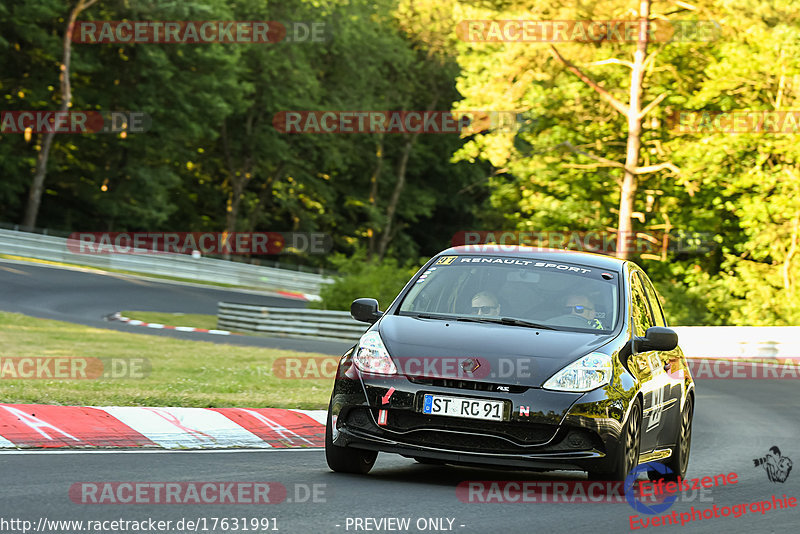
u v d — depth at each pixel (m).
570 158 154.38
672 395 32.94
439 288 31.78
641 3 133.00
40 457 29.62
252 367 65.62
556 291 31.22
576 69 140.62
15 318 94.94
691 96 145.75
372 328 30.00
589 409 27.19
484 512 24.50
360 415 28.30
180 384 51.31
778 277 142.75
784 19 132.12
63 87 194.88
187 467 29.36
